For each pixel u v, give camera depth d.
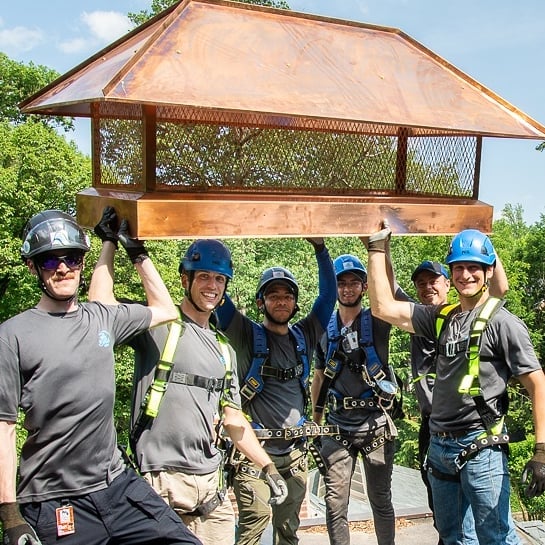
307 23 3.78
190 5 3.42
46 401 2.73
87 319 2.90
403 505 9.01
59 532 2.79
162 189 3.38
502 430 3.44
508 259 35.22
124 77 2.84
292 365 4.22
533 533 5.70
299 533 5.66
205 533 3.37
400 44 4.05
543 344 35.56
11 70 24.19
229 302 4.16
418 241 29.56
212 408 3.39
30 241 2.79
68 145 20.75
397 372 24.75
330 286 4.42
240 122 3.69
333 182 4.04
